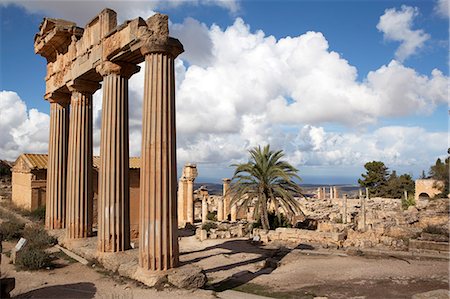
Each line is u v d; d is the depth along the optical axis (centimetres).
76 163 1812
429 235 2406
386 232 2789
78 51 1784
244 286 1446
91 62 1636
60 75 1991
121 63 1514
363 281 1498
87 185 1833
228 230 3256
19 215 2897
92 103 1898
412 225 3369
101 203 1493
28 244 1792
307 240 2609
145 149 1232
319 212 4825
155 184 1210
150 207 1212
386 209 4869
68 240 1777
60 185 2095
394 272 1642
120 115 1513
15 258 1514
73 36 1844
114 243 1479
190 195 4116
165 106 1234
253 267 1886
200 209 5422
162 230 1209
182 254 2325
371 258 1991
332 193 7606
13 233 2027
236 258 2156
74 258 1577
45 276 1327
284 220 3400
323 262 1919
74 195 1797
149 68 1248
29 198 3031
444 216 3559
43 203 3070
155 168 1212
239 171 3036
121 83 1532
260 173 2988
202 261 2078
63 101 2116
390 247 2295
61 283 1235
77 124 1830
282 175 2916
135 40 1297
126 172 1523
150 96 1236
